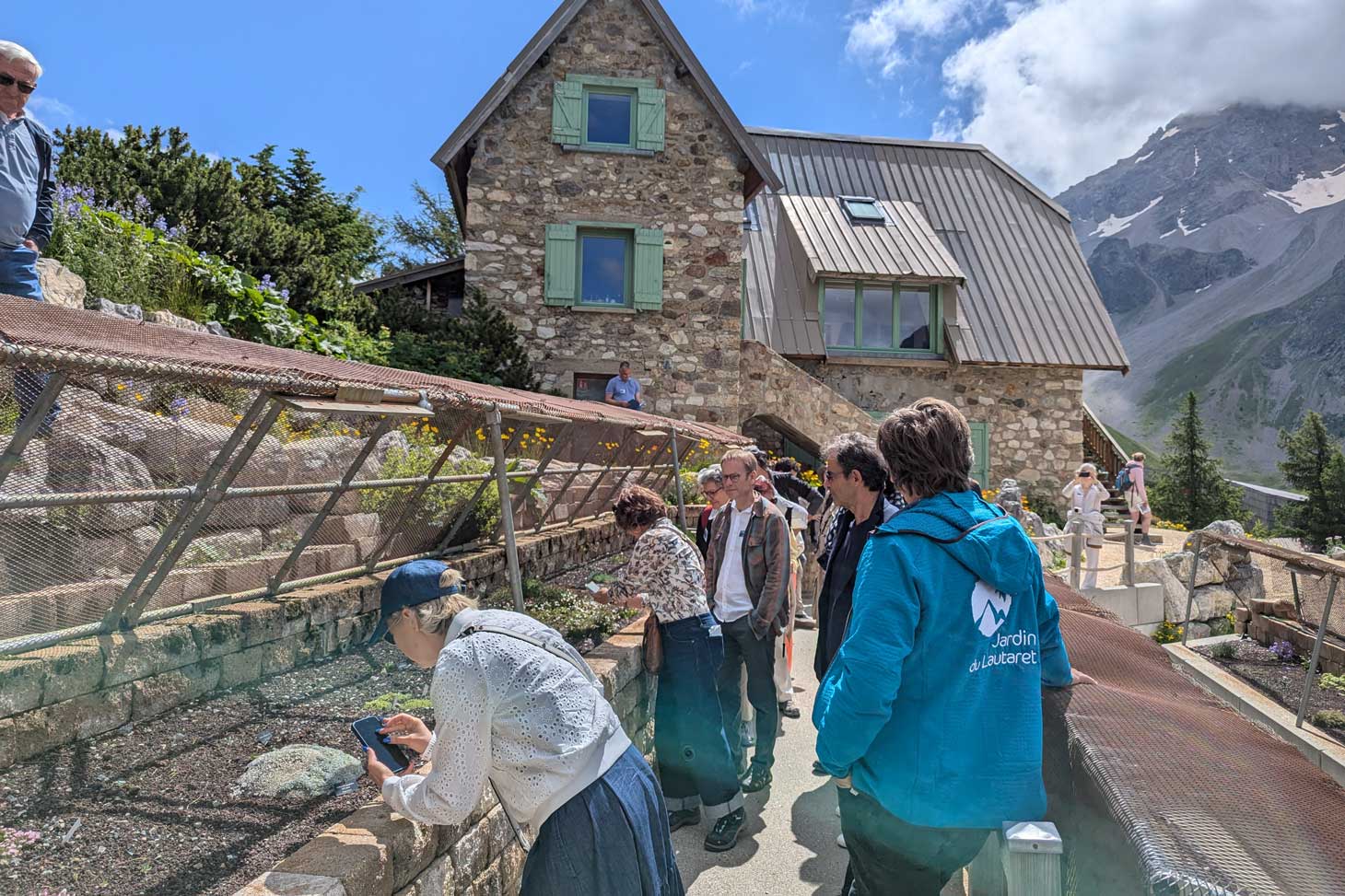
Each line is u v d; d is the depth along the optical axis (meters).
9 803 2.30
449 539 5.21
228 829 2.29
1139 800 1.47
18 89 3.79
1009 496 12.38
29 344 1.88
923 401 2.10
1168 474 43.03
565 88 13.91
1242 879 1.19
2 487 2.34
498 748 1.88
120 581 2.86
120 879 2.01
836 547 3.37
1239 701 6.48
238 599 3.52
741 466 4.20
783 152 21.20
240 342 3.36
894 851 1.93
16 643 2.49
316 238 14.93
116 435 2.75
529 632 2.00
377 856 1.99
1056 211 20.75
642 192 14.17
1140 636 2.85
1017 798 1.83
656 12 13.96
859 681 1.79
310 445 3.81
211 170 11.25
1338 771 5.20
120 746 2.71
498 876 2.73
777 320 17.16
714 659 3.80
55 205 6.91
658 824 2.05
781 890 3.31
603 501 8.33
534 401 4.71
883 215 19.03
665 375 14.12
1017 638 1.92
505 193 13.89
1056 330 17.84
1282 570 11.15
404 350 11.81
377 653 4.02
